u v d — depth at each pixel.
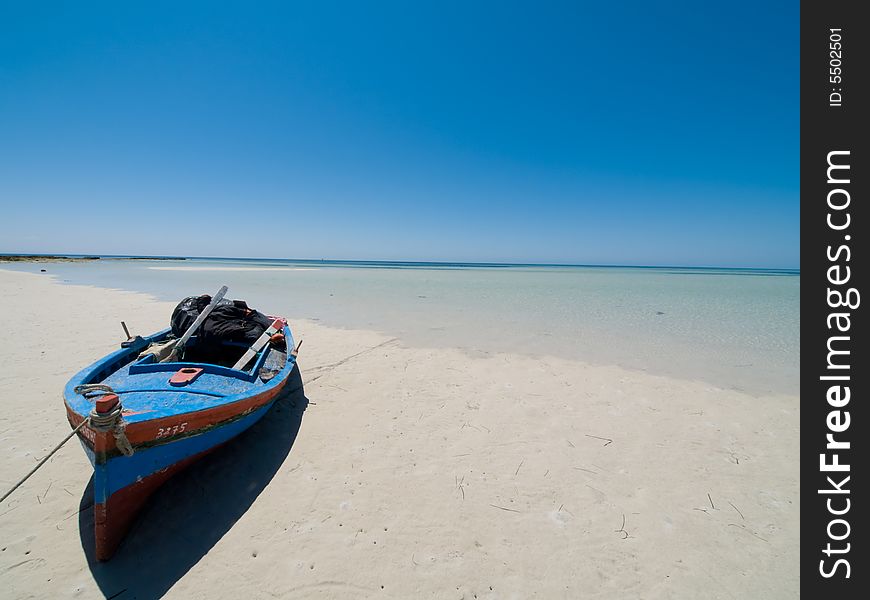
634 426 5.59
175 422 3.37
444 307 16.11
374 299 18.52
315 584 3.01
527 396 6.57
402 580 3.08
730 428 5.57
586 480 4.34
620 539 3.53
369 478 4.28
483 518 3.75
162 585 2.94
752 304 18.45
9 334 9.38
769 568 3.26
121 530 3.21
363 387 6.78
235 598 2.87
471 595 2.98
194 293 18.83
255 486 4.07
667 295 22.67
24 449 4.55
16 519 3.50
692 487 4.26
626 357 8.90
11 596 2.79
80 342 8.92
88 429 2.90
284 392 6.39
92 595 2.83
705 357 8.95
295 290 22.31
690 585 3.10
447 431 5.34
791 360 8.73
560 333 11.23
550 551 3.39
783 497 4.11
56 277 27.91
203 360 5.59
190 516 3.60
